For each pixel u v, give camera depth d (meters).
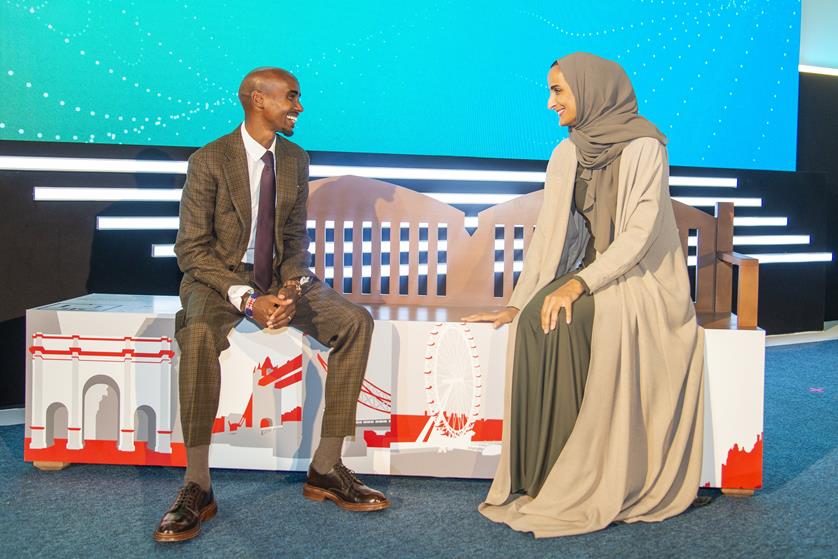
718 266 2.92
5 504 2.27
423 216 2.93
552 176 2.51
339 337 2.31
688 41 4.43
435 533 2.11
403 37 3.76
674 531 2.14
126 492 2.38
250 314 2.23
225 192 2.38
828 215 5.40
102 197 3.32
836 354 4.49
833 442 2.95
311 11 3.61
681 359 2.30
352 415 2.30
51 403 2.53
